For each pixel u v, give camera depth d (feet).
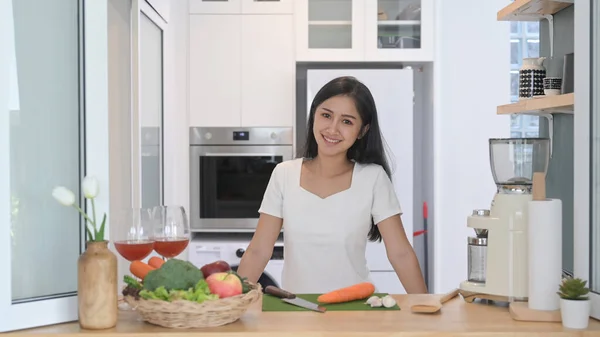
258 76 14.43
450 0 14.39
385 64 15.17
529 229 5.56
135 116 10.46
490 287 6.02
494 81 14.48
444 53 14.42
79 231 5.80
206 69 14.42
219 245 13.96
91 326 5.09
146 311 5.06
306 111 14.84
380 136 8.03
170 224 5.90
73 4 5.77
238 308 5.17
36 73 5.51
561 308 5.32
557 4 8.27
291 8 14.38
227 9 14.37
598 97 5.60
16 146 5.38
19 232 5.41
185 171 14.23
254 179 14.44
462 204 14.44
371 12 14.38
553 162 8.73
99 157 5.82
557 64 7.80
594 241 5.65
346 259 7.86
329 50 14.39
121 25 10.08
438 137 14.42
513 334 5.10
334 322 5.37
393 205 7.93
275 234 8.17
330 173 7.93
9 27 5.26
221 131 14.42
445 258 14.38
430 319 5.51
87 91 5.78
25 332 5.10
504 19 9.25
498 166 6.01
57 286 5.68
